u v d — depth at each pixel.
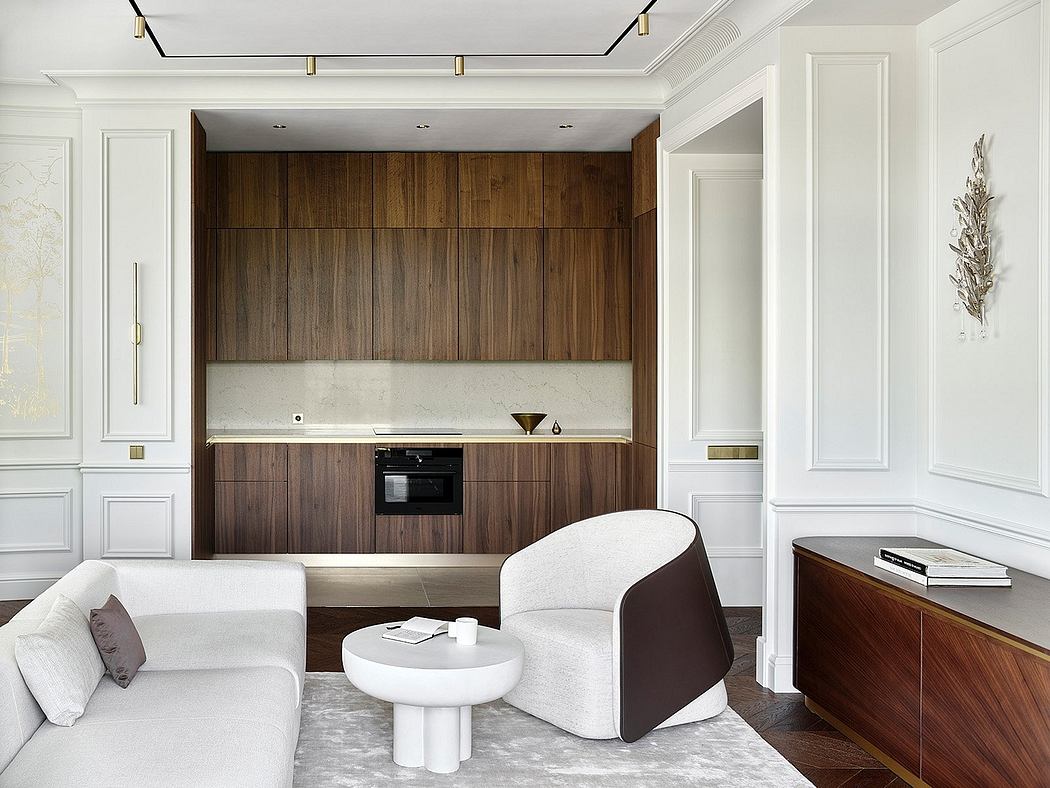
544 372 7.24
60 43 4.87
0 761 2.40
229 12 4.45
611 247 6.82
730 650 3.88
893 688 3.28
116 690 2.84
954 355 3.90
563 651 3.62
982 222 3.65
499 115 5.77
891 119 4.18
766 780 3.20
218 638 3.34
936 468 4.03
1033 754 2.59
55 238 5.71
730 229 5.72
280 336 6.68
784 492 4.19
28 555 5.73
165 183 5.50
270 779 2.33
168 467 5.52
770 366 4.21
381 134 6.22
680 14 4.51
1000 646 2.71
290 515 6.57
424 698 3.01
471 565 6.76
